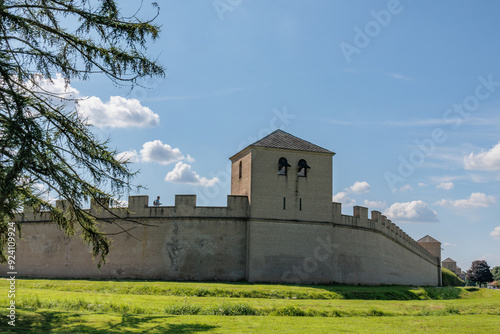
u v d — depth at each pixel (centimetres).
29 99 1427
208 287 3428
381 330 1880
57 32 1567
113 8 1577
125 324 1695
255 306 2402
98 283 3553
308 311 2373
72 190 1573
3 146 1390
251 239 4278
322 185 4569
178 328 1675
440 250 8738
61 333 1469
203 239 4303
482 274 15625
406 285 5841
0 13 1425
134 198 4409
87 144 1605
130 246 4347
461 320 2284
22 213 1678
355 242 4838
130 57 1627
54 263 4491
